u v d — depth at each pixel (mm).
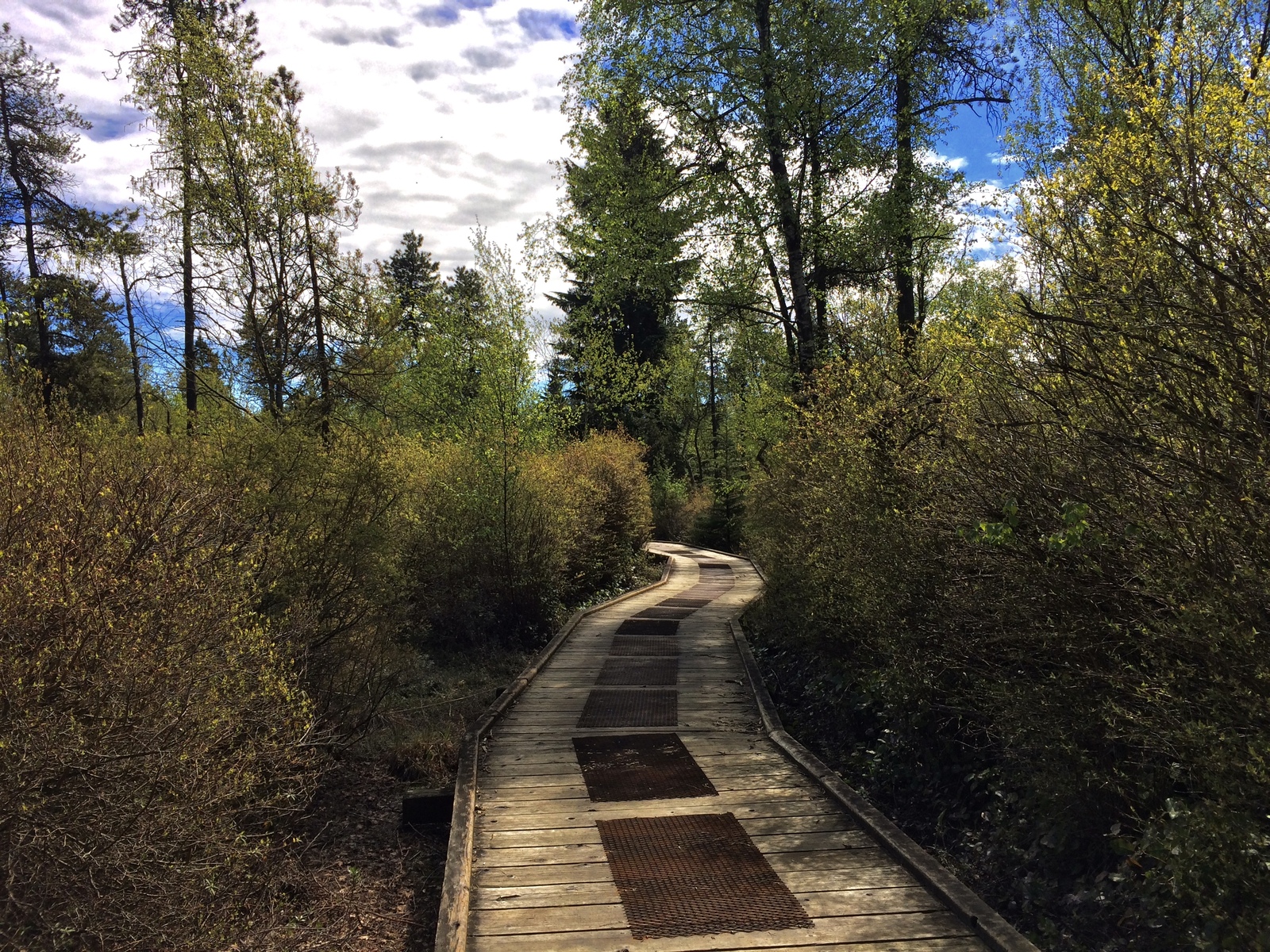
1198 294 3078
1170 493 3074
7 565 2965
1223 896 2709
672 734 6699
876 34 9438
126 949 3084
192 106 9328
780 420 12281
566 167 11391
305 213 9641
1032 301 4184
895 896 3719
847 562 6410
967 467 4504
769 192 9797
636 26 10289
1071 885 3641
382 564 6910
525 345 12523
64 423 5426
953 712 5008
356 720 6906
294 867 4465
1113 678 3318
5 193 18984
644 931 3434
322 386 9383
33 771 2840
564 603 14789
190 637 3594
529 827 4703
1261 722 2732
